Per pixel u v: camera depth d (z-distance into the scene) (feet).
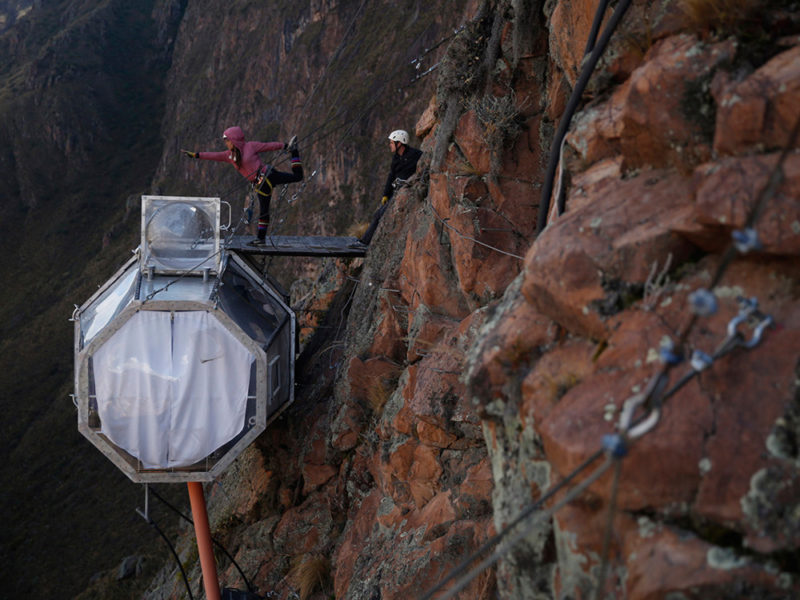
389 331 32.24
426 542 20.99
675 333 8.18
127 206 520.01
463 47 24.49
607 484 7.82
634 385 8.09
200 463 34.88
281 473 42.42
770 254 7.75
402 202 37.55
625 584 7.52
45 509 278.46
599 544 7.98
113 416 33.40
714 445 7.25
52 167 586.04
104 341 33.27
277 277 328.29
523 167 22.77
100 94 638.12
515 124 22.49
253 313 38.70
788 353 7.29
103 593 124.77
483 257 22.80
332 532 35.60
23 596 224.53
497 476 10.47
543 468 9.15
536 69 22.44
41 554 242.58
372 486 31.96
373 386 32.14
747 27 9.35
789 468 6.85
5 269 527.81
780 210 7.41
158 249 36.94
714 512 7.10
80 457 316.60
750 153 8.16
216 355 33.99
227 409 34.24
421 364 23.91
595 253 9.33
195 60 621.31
